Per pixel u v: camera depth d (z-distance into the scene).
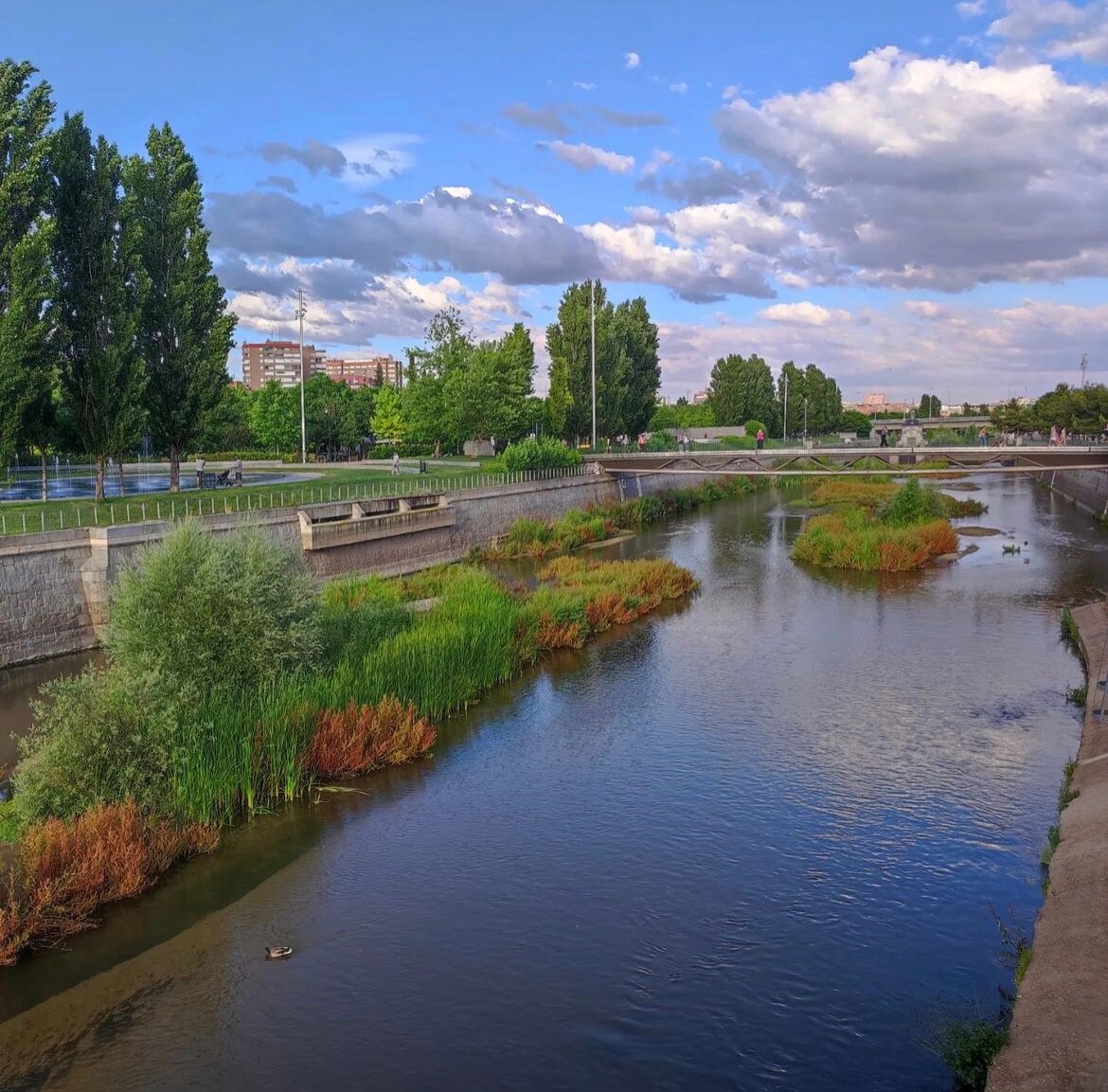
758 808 18.86
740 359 143.00
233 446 109.25
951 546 50.62
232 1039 12.01
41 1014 12.59
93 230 39.66
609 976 13.23
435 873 16.38
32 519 36.50
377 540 45.50
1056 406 97.12
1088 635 30.94
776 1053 11.50
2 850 15.74
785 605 38.72
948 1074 11.05
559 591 36.97
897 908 14.92
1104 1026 10.12
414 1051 11.70
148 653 20.00
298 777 19.70
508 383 78.62
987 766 20.78
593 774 20.81
